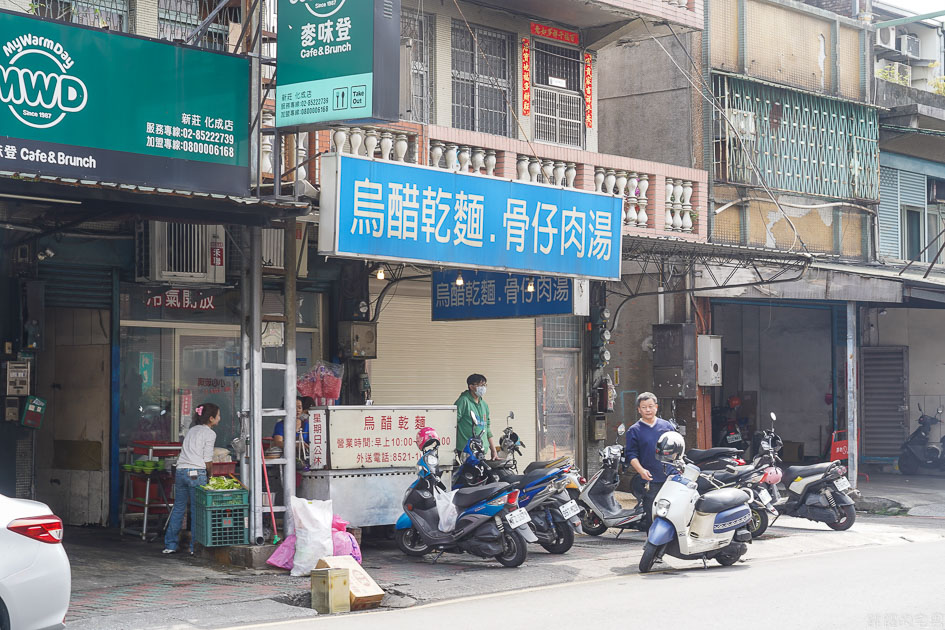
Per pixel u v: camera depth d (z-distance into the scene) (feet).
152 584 31.42
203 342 43.29
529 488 37.47
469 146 45.96
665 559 36.94
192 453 35.99
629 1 50.49
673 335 57.11
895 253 71.67
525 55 52.11
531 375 54.03
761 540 41.86
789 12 64.39
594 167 50.70
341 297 46.09
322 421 37.35
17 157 27.55
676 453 34.96
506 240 36.73
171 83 30.37
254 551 33.96
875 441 75.05
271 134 32.32
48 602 21.94
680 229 55.06
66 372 42.37
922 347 75.10
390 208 33.24
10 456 38.42
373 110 29.89
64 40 28.48
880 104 71.87
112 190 29.71
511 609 27.76
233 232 40.78
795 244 64.03
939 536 44.50
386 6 30.40
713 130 59.36
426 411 39.52
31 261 38.60
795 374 72.79
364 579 29.73
